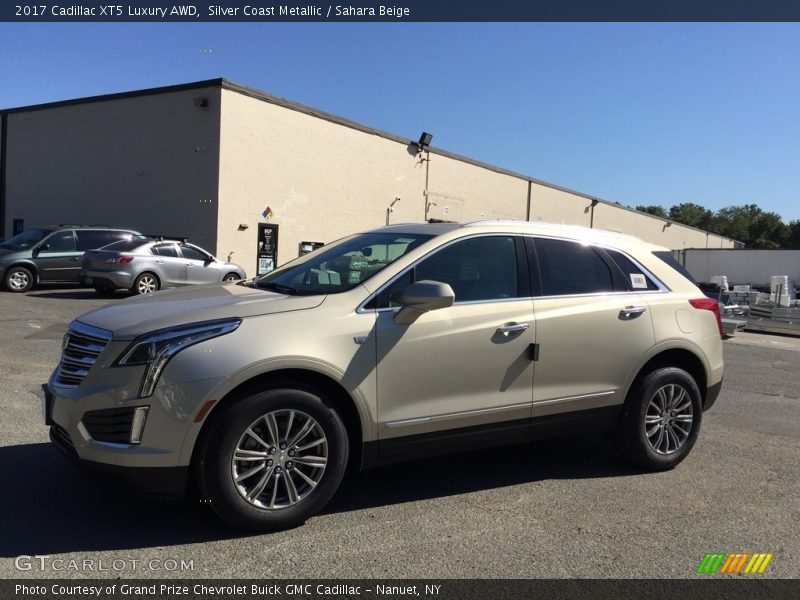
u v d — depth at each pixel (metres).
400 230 4.70
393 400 3.85
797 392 8.34
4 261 15.70
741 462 5.19
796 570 3.40
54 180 23.08
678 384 4.93
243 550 3.40
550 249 4.64
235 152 19.72
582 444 5.60
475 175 31.42
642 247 5.14
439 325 3.99
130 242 15.50
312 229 22.62
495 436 4.26
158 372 3.31
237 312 3.57
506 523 3.88
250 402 3.44
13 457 4.60
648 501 4.30
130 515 3.78
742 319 18.89
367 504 4.10
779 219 100.25
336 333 3.69
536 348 4.32
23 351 8.41
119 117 21.39
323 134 22.80
